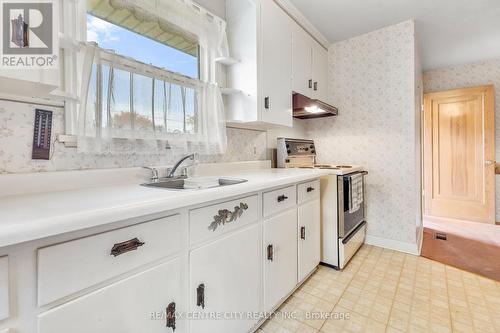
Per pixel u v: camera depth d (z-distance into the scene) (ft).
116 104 3.81
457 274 6.39
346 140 8.93
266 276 4.43
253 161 6.94
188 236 3.02
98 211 2.09
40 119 3.26
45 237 1.85
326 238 6.77
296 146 8.17
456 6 6.93
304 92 7.54
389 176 8.13
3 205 2.28
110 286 2.29
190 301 3.06
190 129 4.95
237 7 5.77
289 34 6.75
